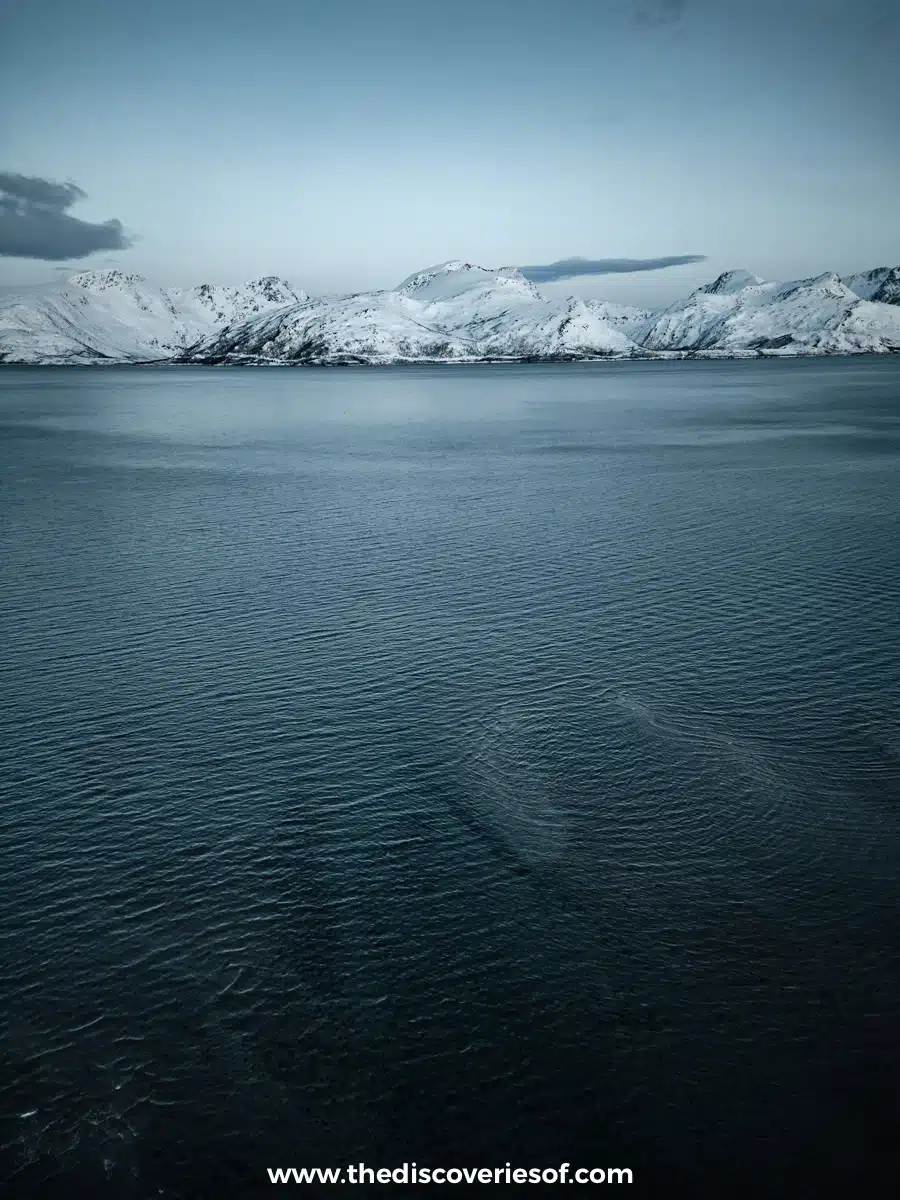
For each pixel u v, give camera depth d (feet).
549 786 104.06
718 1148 62.34
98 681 132.67
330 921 82.89
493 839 94.43
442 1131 63.93
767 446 379.76
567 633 149.28
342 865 90.48
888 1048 69.21
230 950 79.36
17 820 97.81
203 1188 60.49
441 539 217.56
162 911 84.12
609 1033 70.85
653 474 311.68
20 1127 63.98
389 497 277.03
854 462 326.24
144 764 109.19
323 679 132.36
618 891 86.74
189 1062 68.74
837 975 76.07
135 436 472.44
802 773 105.81
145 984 75.61
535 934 81.20
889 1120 63.82
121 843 93.97
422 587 176.35
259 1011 73.00
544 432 465.06
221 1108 65.41
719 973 76.54
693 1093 66.08
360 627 153.69
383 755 110.93
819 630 148.46
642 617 156.46
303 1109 65.41
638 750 111.14
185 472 335.06
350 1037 70.69
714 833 95.09
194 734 116.37
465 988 75.20
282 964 77.82
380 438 450.30
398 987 75.36
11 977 76.33
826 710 120.37
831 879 87.97
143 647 145.69
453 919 82.99
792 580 175.94
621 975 76.38
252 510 257.55
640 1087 66.59
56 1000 74.02
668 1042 69.97
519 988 75.20
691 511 245.65
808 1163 61.26
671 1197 59.62
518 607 162.91
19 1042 70.18
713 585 173.99
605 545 208.23
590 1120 64.44
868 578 176.24
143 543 216.33
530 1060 68.80
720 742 112.78
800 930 81.41
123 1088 66.80
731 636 146.51
